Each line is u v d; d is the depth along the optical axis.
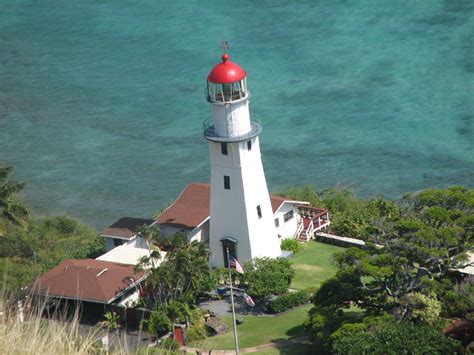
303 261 80.00
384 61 148.12
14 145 128.50
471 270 61.75
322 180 112.44
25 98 145.75
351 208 89.50
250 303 67.38
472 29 155.88
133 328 65.94
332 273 77.06
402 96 135.50
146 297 69.38
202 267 68.94
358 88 139.38
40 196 112.06
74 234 93.75
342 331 53.94
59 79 152.88
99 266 71.50
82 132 132.00
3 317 25.41
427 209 60.75
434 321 53.47
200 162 120.12
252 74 147.25
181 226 80.25
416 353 48.62
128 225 81.25
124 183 114.81
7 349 23.80
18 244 83.94
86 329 64.44
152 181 115.12
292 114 132.62
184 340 63.94
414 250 57.06
